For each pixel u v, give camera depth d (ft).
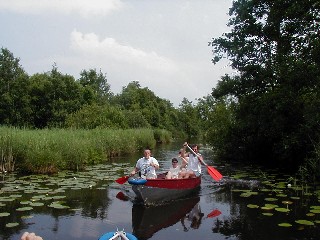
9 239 20.95
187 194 33.65
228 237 21.53
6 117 120.67
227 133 69.56
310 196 32.45
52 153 45.93
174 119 216.74
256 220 24.98
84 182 38.93
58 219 25.16
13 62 157.17
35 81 128.26
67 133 61.11
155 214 26.94
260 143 65.41
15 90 124.26
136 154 76.74
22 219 24.99
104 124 93.30
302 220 24.43
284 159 57.21
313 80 46.24
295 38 51.19
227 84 62.13
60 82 126.82
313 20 48.60
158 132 142.00
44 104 124.98
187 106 238.68
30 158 44.93
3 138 46.55
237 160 66.59
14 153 46.70
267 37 57.77
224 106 73.97
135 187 27.73
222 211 27.68
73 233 22.27
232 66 61.46
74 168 48.98
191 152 37.86
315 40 46.39
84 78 185.16
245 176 45.24
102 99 168.25
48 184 37.17
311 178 40.29
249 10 58.54
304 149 49.98
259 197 32.45
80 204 29.55
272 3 56.13
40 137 49.47
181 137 206.59
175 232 22.66
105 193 33.91
